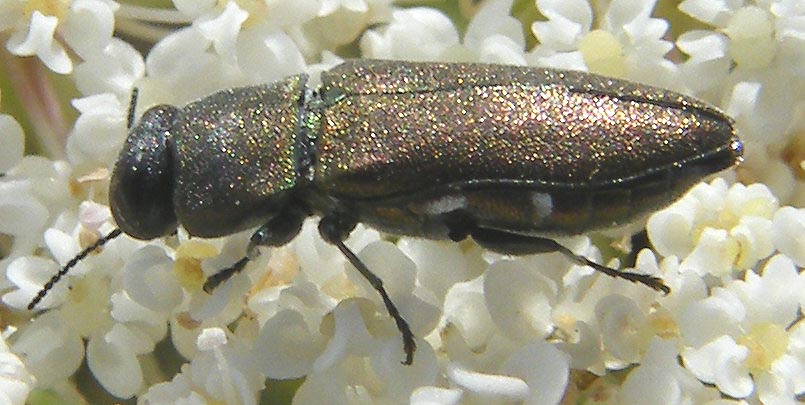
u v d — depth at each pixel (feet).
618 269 0.15
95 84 0.15
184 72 0.15
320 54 0.16
